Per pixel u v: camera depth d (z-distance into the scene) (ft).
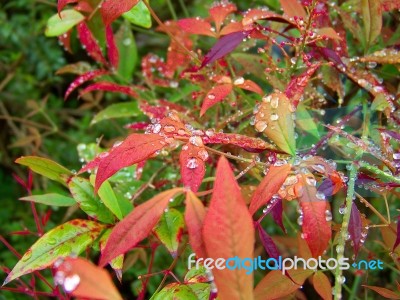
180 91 1.25
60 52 2.41
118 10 0.78
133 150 0.69
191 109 1.16
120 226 0.61
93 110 2.32
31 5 2.36
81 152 1.18
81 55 2.42
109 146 1.36
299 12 0.95
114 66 1.21
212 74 1.04
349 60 0.99
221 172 0.56
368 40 1.00
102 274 0.52
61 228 0.80
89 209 0.84
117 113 1.26
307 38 0.92
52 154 2.21
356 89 1.11
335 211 1.08
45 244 0.78
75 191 0.85
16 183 2.25
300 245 0.85
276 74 1.05
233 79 1.11
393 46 1.09
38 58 2.41
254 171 0.92
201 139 0.73
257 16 0.91
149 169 1.30
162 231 0.82
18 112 2.36
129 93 1.15
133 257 1.21
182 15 2.15
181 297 0.74
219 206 0.55
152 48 2.23
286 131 0.73
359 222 0.73
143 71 1.23
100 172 0.67
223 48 0.91
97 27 1.16
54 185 1.98
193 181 0.69
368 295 1.26
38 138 1.87
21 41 2.40
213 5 1.05
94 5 1.08
